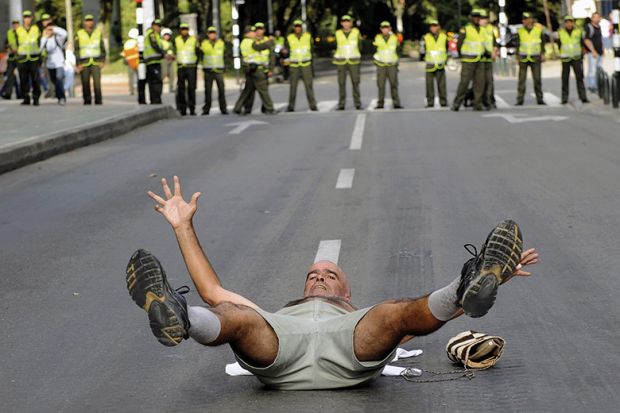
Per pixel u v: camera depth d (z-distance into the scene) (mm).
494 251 11078
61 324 16891
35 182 34719
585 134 43500
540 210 25703
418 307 11734
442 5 191750
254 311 12203
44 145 41406
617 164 33625
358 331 12258
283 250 22109
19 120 53438
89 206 29156
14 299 18750
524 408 12195
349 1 189250
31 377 14172
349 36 65750
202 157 40219
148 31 66000
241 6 148375
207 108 67062
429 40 65188
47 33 70500
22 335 16312
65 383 13859
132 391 13414
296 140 45688
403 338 12898
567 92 62781
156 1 130750
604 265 19562
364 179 32312
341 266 20328
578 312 16391
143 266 10906
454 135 45125
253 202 28672
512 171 32812
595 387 12844
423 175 32688
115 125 50938
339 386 12711
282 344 12297
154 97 66000
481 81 59844
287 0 164000
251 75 64812
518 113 56344
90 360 14859
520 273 12352
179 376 13953
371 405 12391
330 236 23422
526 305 16906
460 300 11227
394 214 25891
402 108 65438
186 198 29781
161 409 12664
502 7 101750
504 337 15141
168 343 10977
